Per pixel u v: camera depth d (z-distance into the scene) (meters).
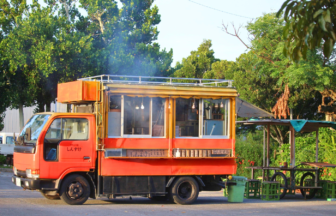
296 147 18.50
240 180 12.45
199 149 11.34
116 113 10.70
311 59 16.39
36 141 9.95
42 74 20.81
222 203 11.98
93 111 10.85
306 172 16.27
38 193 12.78
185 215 9.22
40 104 23.30
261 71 19.00
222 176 11.82
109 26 23.14
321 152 17.88
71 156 10.20
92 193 10.58
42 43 19.94
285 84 18.59
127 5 24.94
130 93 10.76
